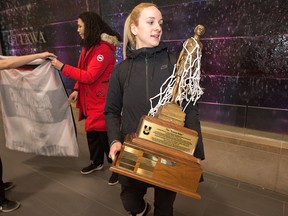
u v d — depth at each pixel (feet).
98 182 6.25
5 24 10.66
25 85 5.86
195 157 2.90
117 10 7.30
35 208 5.30
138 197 3.75
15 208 5.24
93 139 6.35
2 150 8.11
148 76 3.02
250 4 5.26
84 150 8.09
